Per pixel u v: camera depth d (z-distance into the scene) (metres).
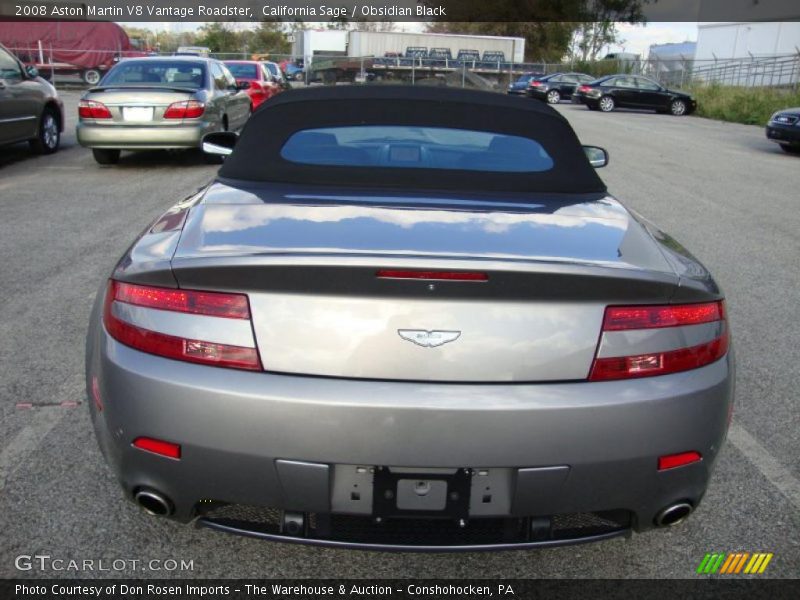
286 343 1.94
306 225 2.27
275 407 1.92
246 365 1.95
